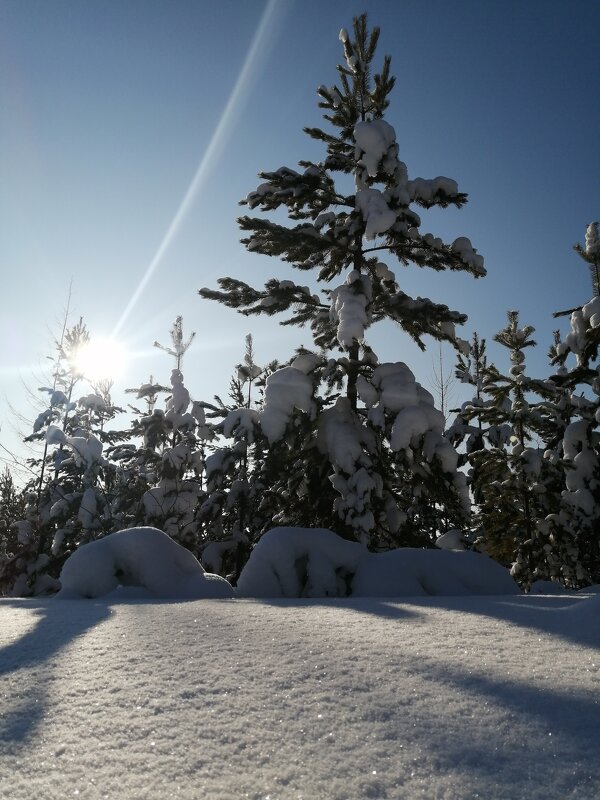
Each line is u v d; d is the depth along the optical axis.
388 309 12.07
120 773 1.89
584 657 3.05
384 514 11.12
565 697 2.44
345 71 12.58
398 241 11.48
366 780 1.84
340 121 12.48
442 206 11.91
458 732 2.14
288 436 10.98
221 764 1.95
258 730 2.20
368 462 10.69
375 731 2.17
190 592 7.29
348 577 8.02
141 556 7.46
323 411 11.45
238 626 3.77
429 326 12.34
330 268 12.39
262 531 12.58
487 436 19.27
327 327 12.81
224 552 16.47
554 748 2.01
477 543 15.38
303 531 8.18
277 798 1.75
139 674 2.81
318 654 3.07
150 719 2.30
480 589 7.95
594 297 12.84
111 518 19.14
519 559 14.72
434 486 10.91
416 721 2.24
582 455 13.91
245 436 11.62
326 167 11.94
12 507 22.81
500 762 1.93
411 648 3.18
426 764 1.93
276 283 12.22
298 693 2.54
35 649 3.35
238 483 16.41
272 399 10.95
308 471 11.15
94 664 2.99
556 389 15.20
